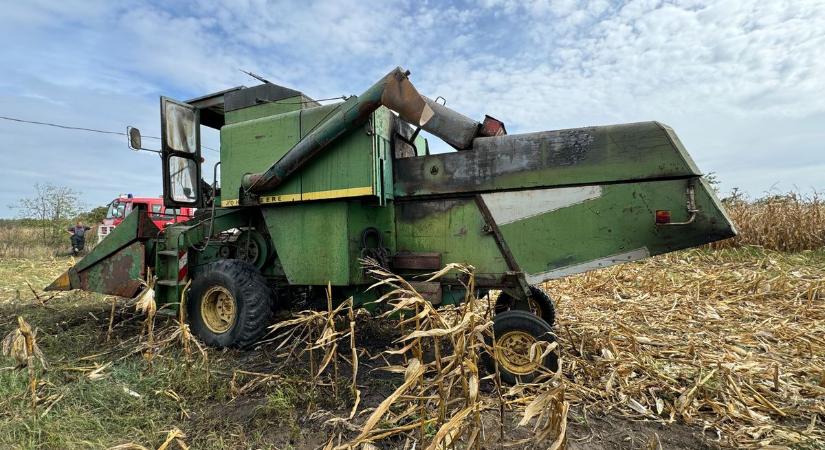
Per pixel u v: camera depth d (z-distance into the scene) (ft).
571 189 10.36
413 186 11.91
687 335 12.99
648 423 8.12
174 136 15.28
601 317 15.42
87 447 6.97
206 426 7.85
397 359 11.51
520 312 9.80
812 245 27.37
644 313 15.67
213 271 12.67
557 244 10.48
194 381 9.43
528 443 7.22
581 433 7.75
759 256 26.23
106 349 12.01
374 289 12.34
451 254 11.55
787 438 7.38
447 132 11.35
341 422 7.83
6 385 9.00
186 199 15.78
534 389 9.14
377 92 10.32
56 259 41.34
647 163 9.69
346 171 11.37
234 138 13.46
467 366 5.82
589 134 10.19
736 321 14.49
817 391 8.99
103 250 15.57
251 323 12.05
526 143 10.73
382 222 12.35
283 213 12.73
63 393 8.73
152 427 7.64
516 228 10.85
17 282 25.64
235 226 14.39
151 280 12.24
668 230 9.61
